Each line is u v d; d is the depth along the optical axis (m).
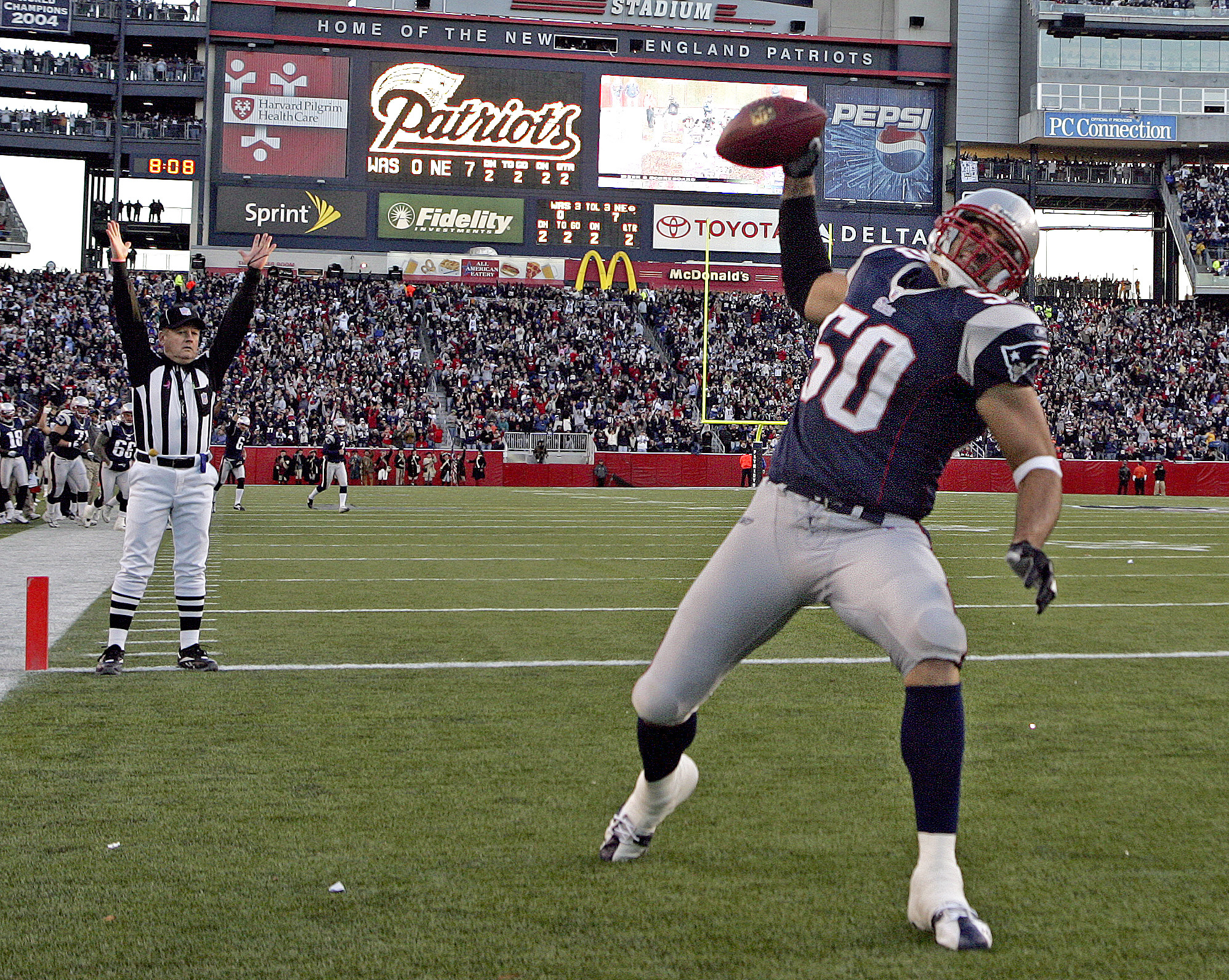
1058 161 168.88
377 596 33.38
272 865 11.65
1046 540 9.51
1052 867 11.73
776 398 137.75
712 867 11.64
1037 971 9.30
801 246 12.13
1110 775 15.13
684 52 153.12
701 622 10.75
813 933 10.03
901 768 15.30
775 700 19.44
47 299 135.75
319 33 147.62
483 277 146.50
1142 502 105.19
